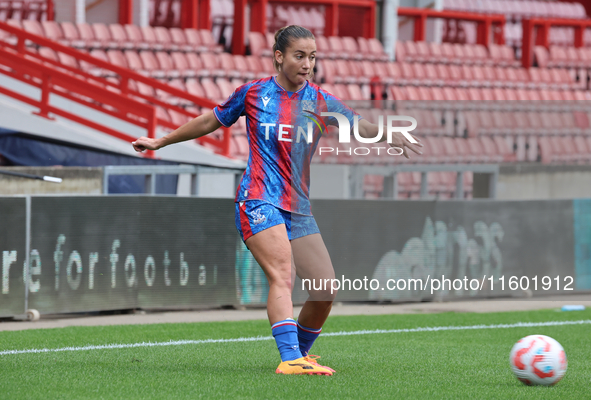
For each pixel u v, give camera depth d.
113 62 36.28
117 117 27.02
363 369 10.21
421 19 47.97
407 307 19.67
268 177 9.21
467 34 53.84
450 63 48.25
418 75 45.62
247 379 8.99
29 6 39.69
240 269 19.28
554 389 8.73
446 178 17.44
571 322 16.89
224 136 28.70
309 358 9.70
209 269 18.88
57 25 36.69
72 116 27.16
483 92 46.97
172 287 18.39
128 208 17.70
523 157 19.80
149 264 18.06
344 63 42.97
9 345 12.52
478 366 10.69
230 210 19.11
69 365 10.27
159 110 34.47
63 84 26.81
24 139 23.12
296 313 18.30
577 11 60.59
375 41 45.25
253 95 9.31
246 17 46.00
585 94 51.47
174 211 18.34
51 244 16.69
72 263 16.97
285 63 9.15
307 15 46.16
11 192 19.45
